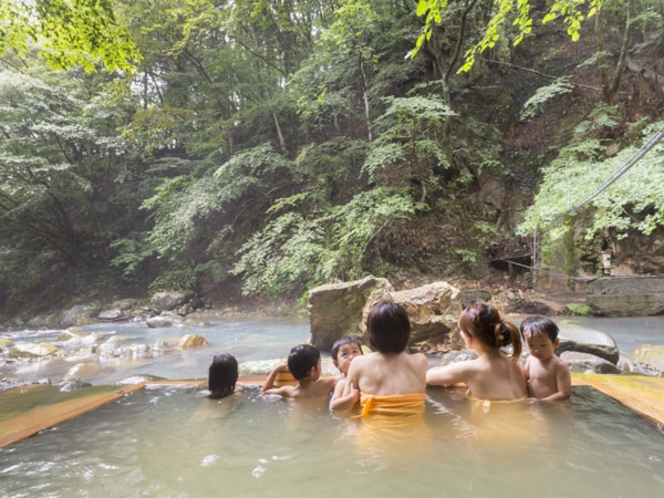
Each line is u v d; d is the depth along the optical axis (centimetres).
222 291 1440
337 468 140
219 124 1390
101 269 1689
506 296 981
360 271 928
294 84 1245
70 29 448
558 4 460
